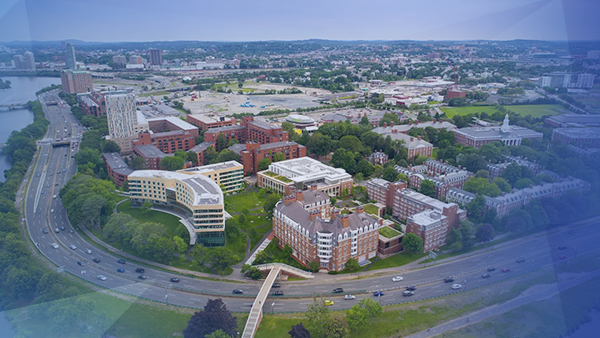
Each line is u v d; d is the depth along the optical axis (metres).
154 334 197.12
